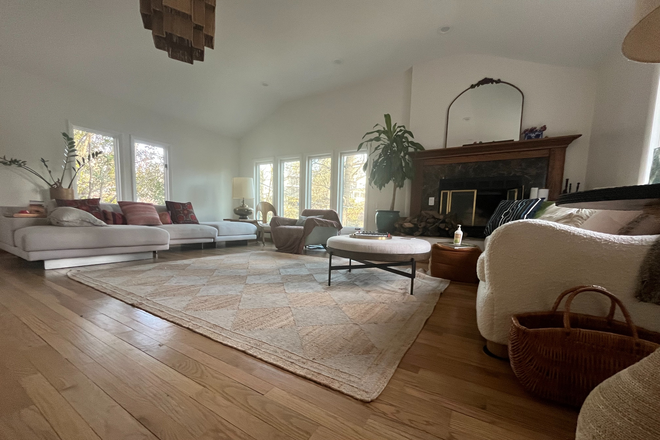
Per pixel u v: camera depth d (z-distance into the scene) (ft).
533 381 2.84
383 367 3.40
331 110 15.83
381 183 12.69
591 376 2.59
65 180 11.94
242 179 17.06
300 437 2.33
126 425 2.40
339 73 13.74
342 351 3.79
